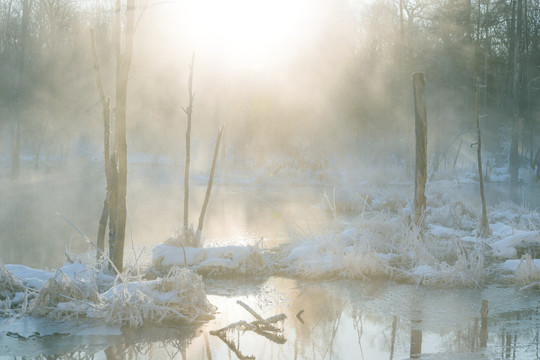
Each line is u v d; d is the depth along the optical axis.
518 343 6.02
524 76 43.62
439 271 8.85
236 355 5.73
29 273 8.23
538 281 8.64
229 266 9.41
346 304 7.62
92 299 7.00
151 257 10.45
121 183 8.76
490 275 9.26
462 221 14.83
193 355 5.71
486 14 43.69
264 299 7.89
